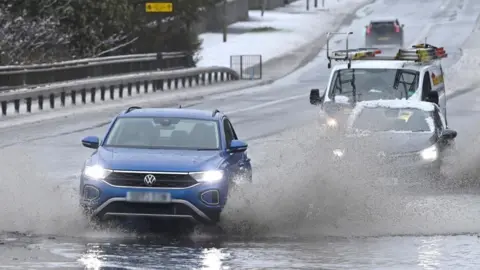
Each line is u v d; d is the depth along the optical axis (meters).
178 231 31.80
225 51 178.75
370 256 27.88
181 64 136.75
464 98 101.44
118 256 27.22
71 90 90.12
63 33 128.25
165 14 146.38
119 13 134.00
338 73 55.25
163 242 29.80
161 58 127.81
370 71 55.03
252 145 59.28
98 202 30.88
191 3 150.12
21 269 25.23
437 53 58.94
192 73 120.38
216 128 34.25
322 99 55.50
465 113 83.88
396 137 41.94
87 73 107.06
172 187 30.80
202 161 31.52
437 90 57.25
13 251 27.86
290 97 107.31
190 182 30.89
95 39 131.00
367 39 183.62
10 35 110.56
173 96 105.69
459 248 29.30
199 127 34.25
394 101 46.41
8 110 84.94
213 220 31.14
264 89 122.44
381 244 29.95
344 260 27.20
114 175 30.98
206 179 31.02
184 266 25.91
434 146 42.00
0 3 118.50
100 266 25.73
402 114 45.28
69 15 127.75
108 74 113.31
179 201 30.67
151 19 146.75
